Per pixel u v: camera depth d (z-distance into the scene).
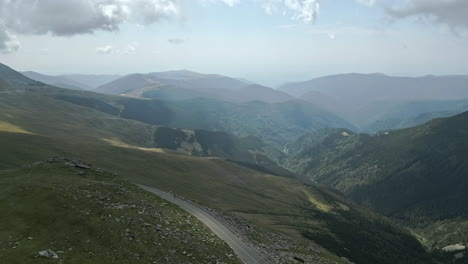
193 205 86.19
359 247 194.38
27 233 38.09
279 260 60.84
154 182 144.75
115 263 37.69
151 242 46.12
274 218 182.75
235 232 69.88
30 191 48.16
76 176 67.81
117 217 49.91
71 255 36.44
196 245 52.03
